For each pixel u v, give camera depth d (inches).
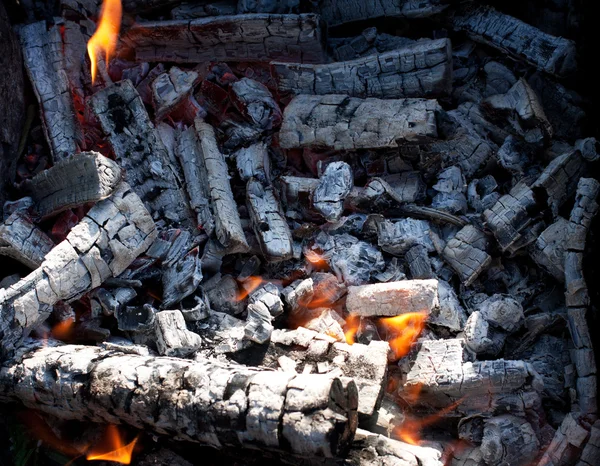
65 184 35.8
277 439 29.1
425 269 36.2
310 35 39.4
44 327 35.2
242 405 29.5
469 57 41.2
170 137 39.6
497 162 38.8
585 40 39.5
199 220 37.0
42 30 40.8
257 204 37.0
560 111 39.4
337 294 36.1
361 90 39.3
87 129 40.1
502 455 32.7
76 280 34.0
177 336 34.0
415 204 38.0
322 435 28.5
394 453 30.3
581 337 34.0
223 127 39.8
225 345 34.4
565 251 34.8
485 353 34.6
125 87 38.4
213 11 41.8
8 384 33.2
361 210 37.7
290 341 33.7
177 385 30.8
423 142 37.0
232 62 41.6
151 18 43.1
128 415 31.4
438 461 30.4
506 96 38.5
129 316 34.9
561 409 34.4
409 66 38.6
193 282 35.7
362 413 31.7
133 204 34.9
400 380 34.6
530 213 36.2
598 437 32.1
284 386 29.4
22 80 40.0
